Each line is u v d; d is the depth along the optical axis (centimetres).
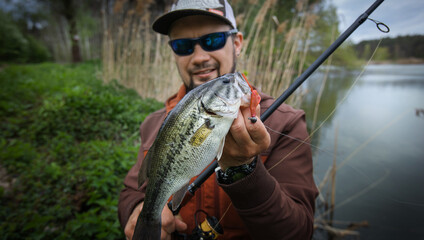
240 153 32
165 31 53
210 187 44
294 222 35
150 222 36
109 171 99
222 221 44
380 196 95
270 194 33
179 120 35
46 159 122
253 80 107
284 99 36
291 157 41
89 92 190
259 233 35
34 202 92
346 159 114
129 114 160
